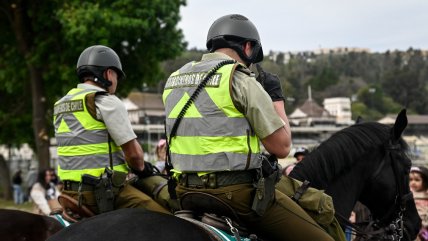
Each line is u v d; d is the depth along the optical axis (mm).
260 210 3369
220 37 3629
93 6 17922
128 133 4297
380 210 4672
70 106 4414
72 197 4410
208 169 3344
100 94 4402
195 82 3447
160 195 4527
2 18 20188
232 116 3318
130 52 20125
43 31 19172
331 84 119062
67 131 4406
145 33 19031
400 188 4582
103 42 17844
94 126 4340
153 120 56406
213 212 3479
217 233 3186
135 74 20828
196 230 2859
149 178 4773
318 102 111312
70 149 4383
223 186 3371
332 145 4461
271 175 3434
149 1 18906
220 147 3320
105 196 4266
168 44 20219
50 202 10469
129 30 18578
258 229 3543
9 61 20531
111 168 4355
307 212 3838
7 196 28500
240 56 3664
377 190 4566
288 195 3881
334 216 4117
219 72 3387
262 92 3334
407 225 4672
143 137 40438
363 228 4609
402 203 4594
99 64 4668
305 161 4418
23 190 27406
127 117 4379
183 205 3598
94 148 4332
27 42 19625
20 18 19172
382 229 4551
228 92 3311
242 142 3316
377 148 4559
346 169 4445
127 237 2633
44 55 19312
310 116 77500
